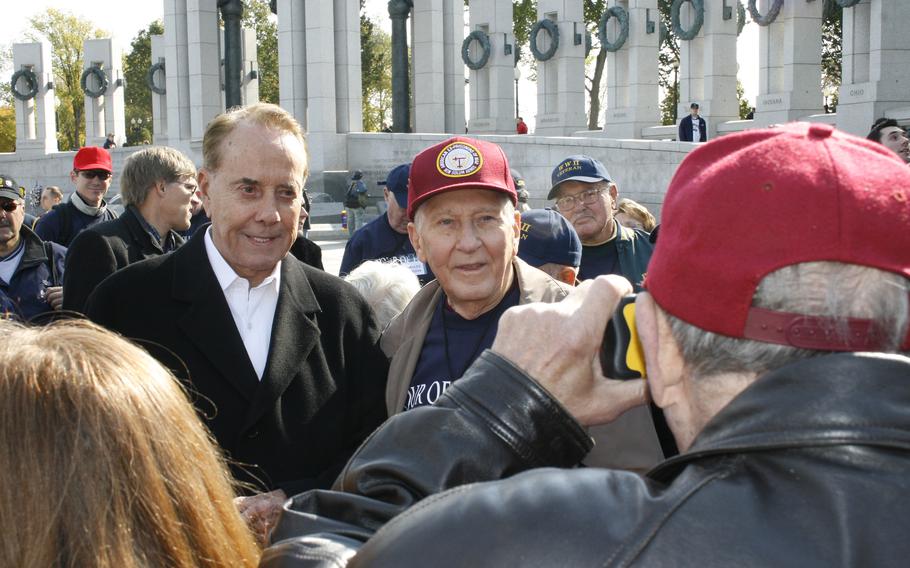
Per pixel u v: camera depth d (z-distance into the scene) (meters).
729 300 1.17
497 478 1.43
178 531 1.33
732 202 1.18
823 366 1.10
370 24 66.00
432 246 3.04
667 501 1.09
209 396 3.15
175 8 37.16
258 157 3.14
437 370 3.20
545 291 3.21
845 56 23.81
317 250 5.40
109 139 41.94
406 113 34.25
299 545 1.38
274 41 70.69
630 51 30.97
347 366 3.40
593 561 1.06
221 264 3.27
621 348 1.48
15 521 1.26
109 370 1.37
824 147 1.20
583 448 1.48
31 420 1.30
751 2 26.55
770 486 1.07
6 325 1.51
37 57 47.06
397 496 1.44
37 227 7.59
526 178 28.03
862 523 1.01
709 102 28.50
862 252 1.13
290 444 3.18
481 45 34.84
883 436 1.05
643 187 24.91
